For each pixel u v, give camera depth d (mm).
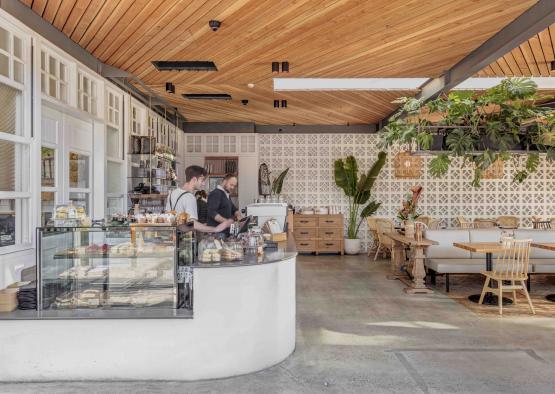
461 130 5336
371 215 10727
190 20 4227
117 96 6344
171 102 8109
